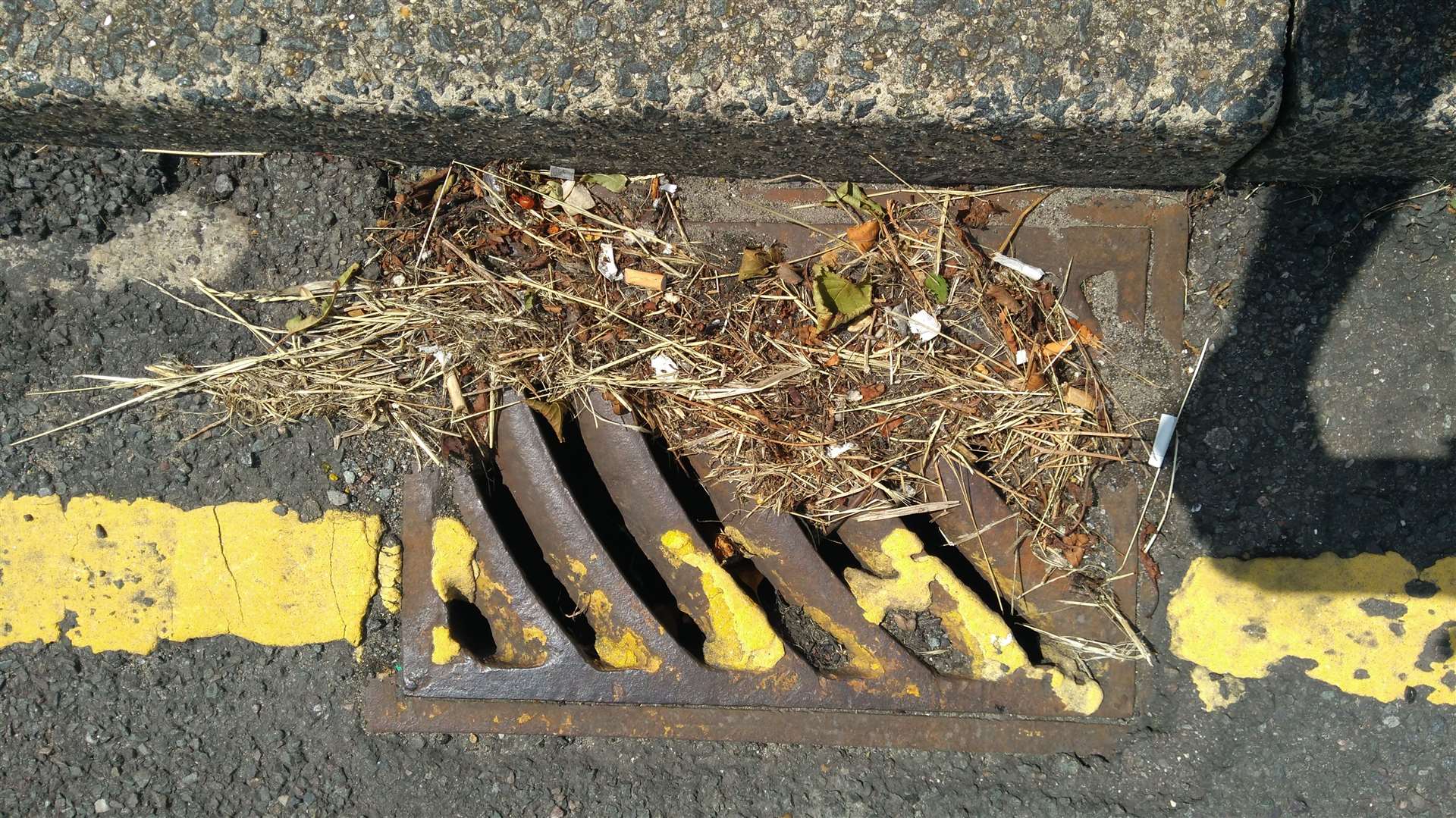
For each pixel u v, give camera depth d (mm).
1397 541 912
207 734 922
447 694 902
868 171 899
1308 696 916
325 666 918
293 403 901
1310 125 833
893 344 907
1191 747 919
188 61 831
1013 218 917
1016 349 906
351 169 894
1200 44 827
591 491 930
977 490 911
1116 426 917
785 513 906
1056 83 829
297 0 832
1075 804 916
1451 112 823
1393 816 911
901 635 921
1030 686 917
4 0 832
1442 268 906
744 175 914
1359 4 825
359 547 908
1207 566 920
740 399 905
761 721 917
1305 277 911
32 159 891
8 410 910
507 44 833
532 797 922
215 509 911
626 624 903
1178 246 915
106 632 917
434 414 901
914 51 830
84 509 913
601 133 857
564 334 898
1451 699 910
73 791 923
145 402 908
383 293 897
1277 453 915
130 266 902
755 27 832
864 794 922
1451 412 908
